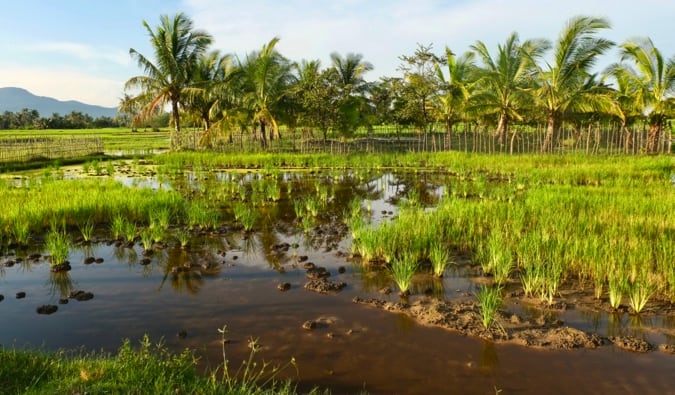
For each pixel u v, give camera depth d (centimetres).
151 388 406
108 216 1204
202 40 3375
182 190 1800
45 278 822
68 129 9762
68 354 549
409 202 1559
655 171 1880
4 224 1049
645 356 547
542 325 624
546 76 2998
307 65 4178
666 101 2861
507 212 1142
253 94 3503
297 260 920
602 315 658
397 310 679
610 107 2828
